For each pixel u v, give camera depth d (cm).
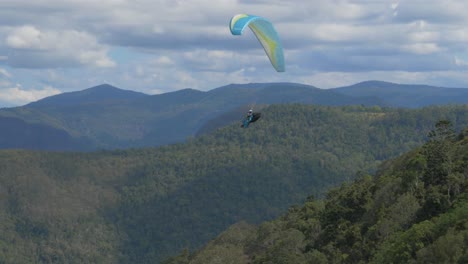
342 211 12281
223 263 15312
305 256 11319
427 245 8056
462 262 7019
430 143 12550
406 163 13012
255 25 6775
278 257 12000
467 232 7344
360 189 13338
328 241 11644
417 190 10488
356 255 10175
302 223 13912
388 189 11538
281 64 6788
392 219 10044
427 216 9575
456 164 10512
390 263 8244
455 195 9625
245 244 16925
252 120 6525
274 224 16500
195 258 17525
